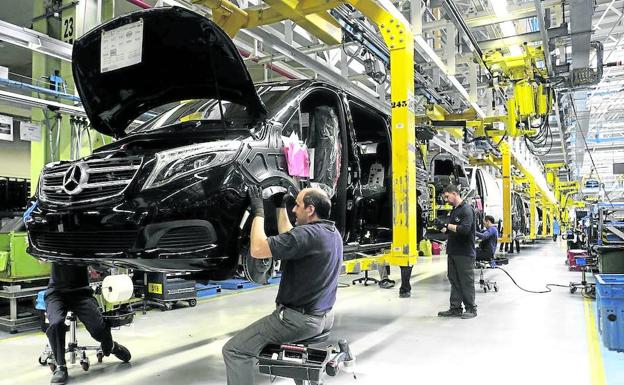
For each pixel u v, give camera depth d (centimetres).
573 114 1410
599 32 1053
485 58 878
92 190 274
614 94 1450
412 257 513
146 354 446
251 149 297
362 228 533
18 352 456
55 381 362
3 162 1086
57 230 276
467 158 1503
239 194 277
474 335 511
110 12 650
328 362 244
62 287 383
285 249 256
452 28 766
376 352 445
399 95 521
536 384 359
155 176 263
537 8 643
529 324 566
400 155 519
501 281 962
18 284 549
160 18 287
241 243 281
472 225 605
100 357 419
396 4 768
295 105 375
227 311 660
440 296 780
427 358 426
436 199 1037
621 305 433
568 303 709
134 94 349
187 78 332
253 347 263
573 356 432
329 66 800
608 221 769
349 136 451
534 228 1994
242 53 752
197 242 265
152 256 253
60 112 572
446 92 1008
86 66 329
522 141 1563
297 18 537
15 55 975
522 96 911
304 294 265
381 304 705
